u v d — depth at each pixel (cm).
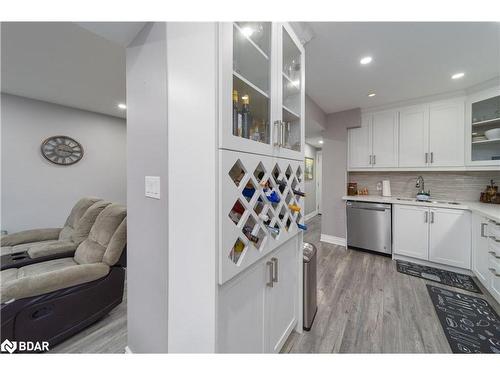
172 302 97
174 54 92
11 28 154
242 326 98
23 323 130
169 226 96
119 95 285
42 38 167
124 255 184
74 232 226
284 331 138
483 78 230
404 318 171
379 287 219
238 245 98
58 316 144
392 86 251
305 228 145
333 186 359
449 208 247
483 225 212
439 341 147
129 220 127
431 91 263
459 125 259
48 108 310
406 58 195
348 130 343
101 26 105
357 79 235
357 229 320
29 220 296
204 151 82
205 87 81
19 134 288
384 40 170
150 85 105
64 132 325
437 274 246
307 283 158
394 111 303
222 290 85
